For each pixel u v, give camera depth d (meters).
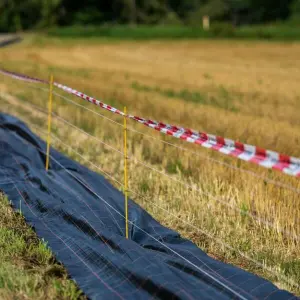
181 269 14.02
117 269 13.66
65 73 59.94
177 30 153.50
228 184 20.83
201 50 109.56
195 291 12.74
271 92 46.97
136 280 13.20
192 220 18.08
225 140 13.11
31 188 19.53
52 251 14.89
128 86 48.59
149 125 15.42
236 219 18.23
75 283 13.34
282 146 24.98
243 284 13.45
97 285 13.16
